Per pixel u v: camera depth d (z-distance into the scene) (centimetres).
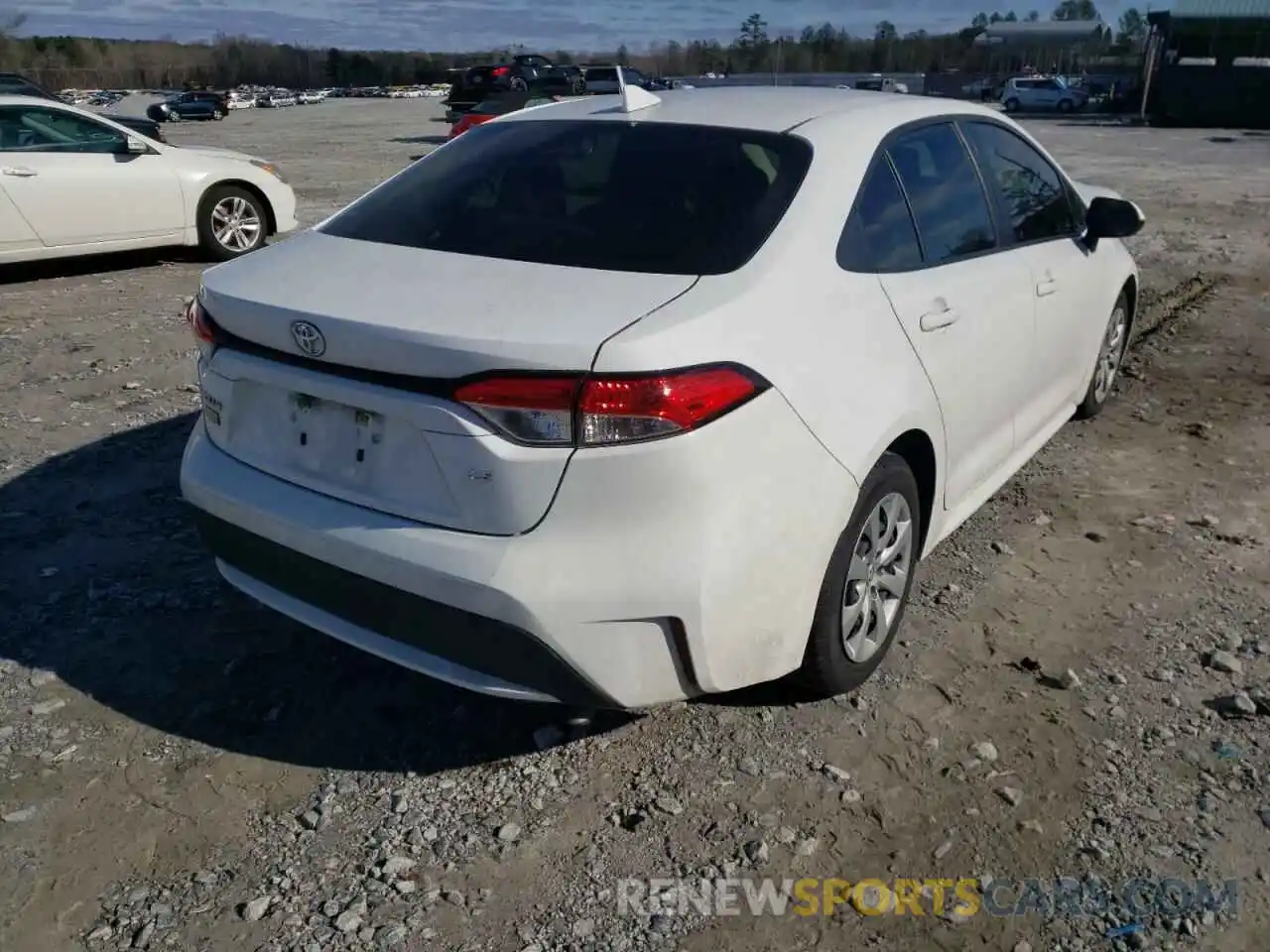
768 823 265
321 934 234
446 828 264
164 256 1030
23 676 321
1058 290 418
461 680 253
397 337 237
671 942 232
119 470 473
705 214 284
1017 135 421
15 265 970
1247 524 431
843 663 301
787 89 369
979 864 253
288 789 277
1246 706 307
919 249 329
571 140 326
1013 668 329
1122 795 274
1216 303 812
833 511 271
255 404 278
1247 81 3600
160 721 303
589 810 270
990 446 380
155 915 238
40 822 264
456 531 241
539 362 228
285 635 345
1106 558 401
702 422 236
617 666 246
